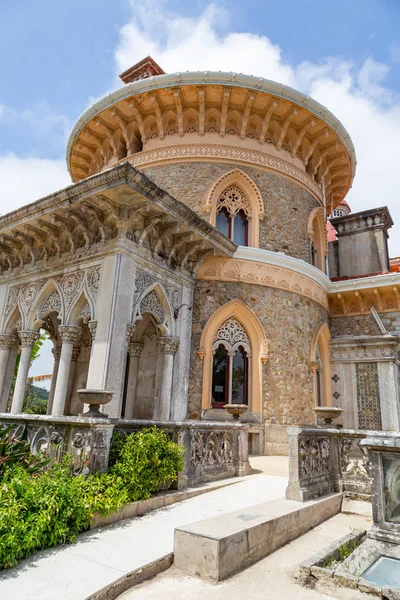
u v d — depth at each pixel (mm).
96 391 6141
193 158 14062
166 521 5301
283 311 13055
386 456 4895
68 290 10789
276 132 14945
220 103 14250
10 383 12500
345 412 14555
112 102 14289
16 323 12516
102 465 5574
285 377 12438
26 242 11961
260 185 14125
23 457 5770
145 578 3807
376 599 3373
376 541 4574
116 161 15609
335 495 6723
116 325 9375
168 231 10914
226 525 4324
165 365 11102
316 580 3748
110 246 10000
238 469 8359
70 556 4047
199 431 7496
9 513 4051
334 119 14688
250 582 3768
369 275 17047
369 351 14641
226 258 12828
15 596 3209
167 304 11242
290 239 14242
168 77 13250
